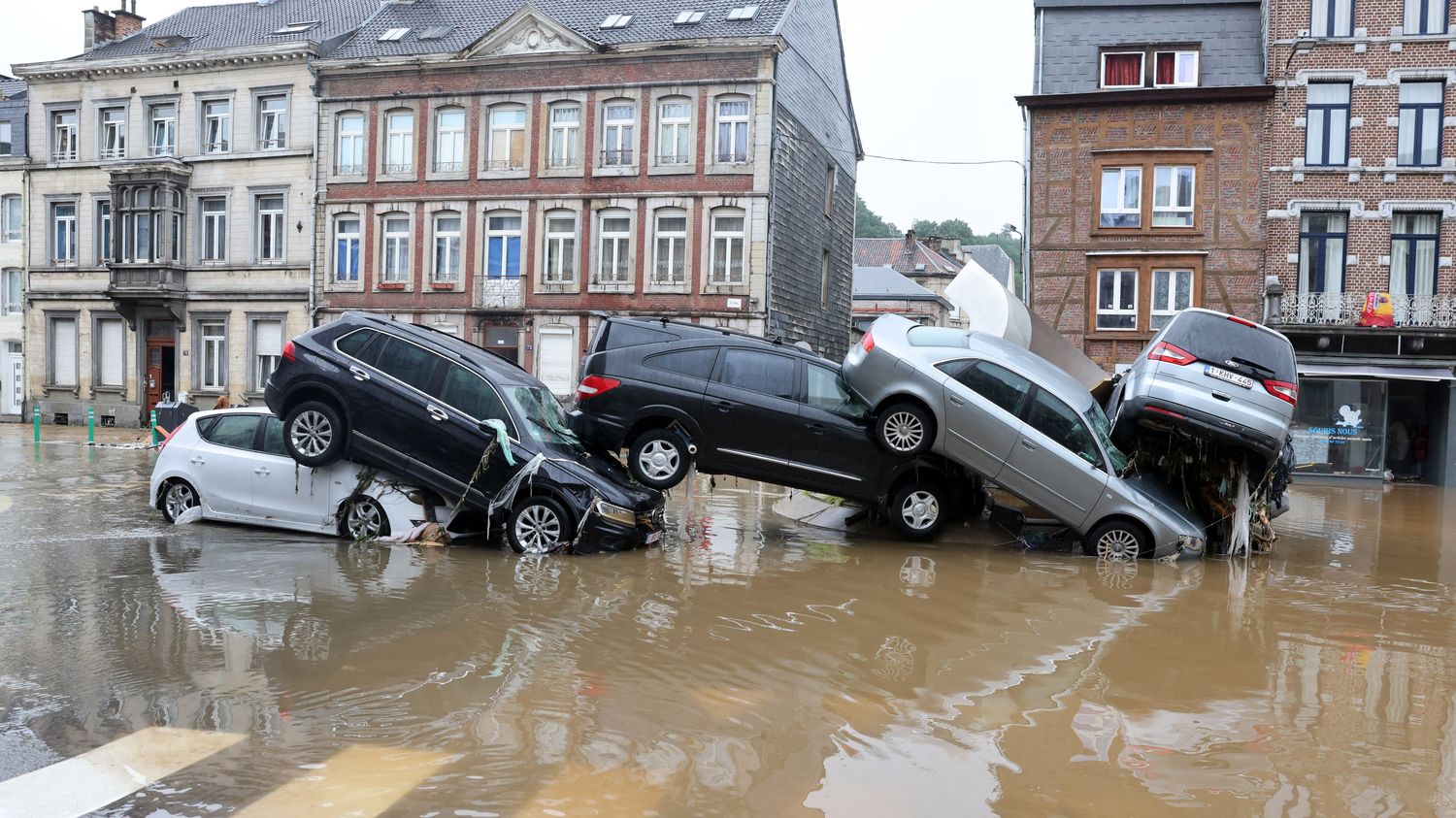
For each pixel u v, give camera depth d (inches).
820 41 1294.3
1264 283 1019.9
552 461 390.3
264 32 1395.2
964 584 356.8
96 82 1395.2
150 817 154.8
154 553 363.9
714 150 1128.8
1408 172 994.1
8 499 528.1
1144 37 1065.5
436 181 1218.0
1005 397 431.5
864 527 507.2
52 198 1425.9
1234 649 274.8
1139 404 428.1
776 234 1146.7
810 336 1305.4
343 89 1254.3
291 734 189.8
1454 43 984.3
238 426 426.6
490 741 188.5
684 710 209.6
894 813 163.3
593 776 174.4
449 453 391.9
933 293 2209.6
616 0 1236.5
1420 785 180.9
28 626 260.1
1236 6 1067.9
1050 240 1061.1
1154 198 1042.1
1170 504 434.0
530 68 1180.5
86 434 1198.3
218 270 1327.5
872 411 443.2
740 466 438.9
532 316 1182.9
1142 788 176.6
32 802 159.0
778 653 255.0
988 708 217.0
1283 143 1015.0
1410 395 1042.7
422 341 407.8
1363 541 530.3
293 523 410.3
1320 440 999.0
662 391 436.5
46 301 1430.9
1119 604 331.6
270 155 1295.5
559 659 242.7
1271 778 182.4
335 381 400.5
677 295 1140.5
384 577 330.6
